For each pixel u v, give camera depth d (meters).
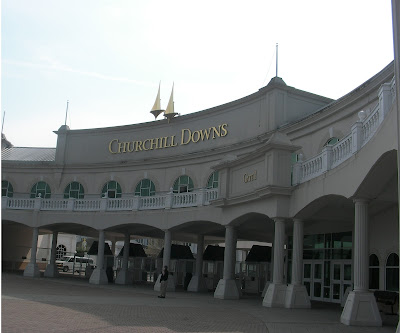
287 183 20.30
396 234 18.73
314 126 26.58
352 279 22.95
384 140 12.29
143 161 38.44
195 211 27.39
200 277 31.38
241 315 16.33
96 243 42.69
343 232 24.33
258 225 27.17
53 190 42.50
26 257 47.81
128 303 18.88
